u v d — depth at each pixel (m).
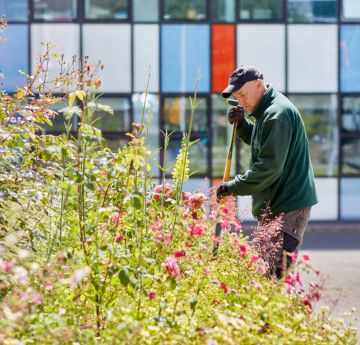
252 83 7.29
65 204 5.98
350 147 20.77
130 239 6.26
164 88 20.27
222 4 20.41
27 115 6.64
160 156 20.11
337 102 20.75
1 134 6.25
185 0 20.34
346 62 20.78
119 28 20.17
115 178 6.21
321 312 5.72
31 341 4.71
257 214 7.41
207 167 20.25
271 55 20.55
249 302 5.46
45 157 5.57
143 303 5.79
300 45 20.64
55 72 19.41
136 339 4.93
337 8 20.69
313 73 20.69
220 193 7.27
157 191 7.12
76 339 5.05
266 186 7.12
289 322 5.18
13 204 6.72
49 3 20.00
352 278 12.54
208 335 4.94
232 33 20.44
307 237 18.98
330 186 20.77
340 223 20.59
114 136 20.06
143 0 20.22
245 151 20.22
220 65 20.39
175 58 20.30
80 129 5.53
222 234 7.02
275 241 7.20
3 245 5.54
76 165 5.77
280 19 20.55
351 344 5.57
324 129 20.75
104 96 20.09
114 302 5.84
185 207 6.96
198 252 6.41
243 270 6.41
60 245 5.89
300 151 7.25
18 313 4.38
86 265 5.48
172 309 5.61
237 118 7.89
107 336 4.99
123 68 20.17
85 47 20.08
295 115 7.19
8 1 19.94
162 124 20.20
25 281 4.57
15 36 19.94
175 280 5.65
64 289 5.88
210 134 20.25
